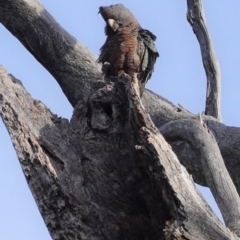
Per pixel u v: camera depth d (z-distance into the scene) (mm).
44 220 9242
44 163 9328
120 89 9961
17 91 9883
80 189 9484
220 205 9391
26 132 9531
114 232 9344
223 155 12727
